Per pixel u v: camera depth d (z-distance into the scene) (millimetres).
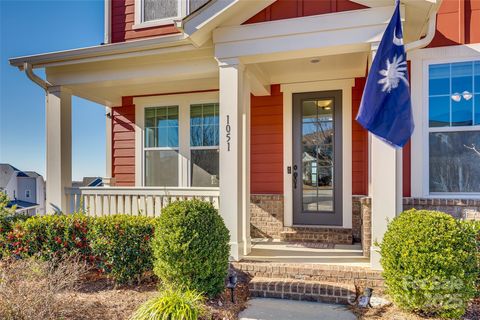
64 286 3926
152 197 5691
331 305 3908
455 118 4820
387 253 3568
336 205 6301
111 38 7547
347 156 6215
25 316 3066
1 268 3830
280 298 4121
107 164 7879
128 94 7523
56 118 6113
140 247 4340
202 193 5395
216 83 6598
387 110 3865
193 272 3795
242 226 4996
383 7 4219
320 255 4977
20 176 17766
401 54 3865
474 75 4766
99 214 5988
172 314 3113
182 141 7367
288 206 6500
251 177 6770
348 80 6219
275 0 4594
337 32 4379
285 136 6578
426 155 4891
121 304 3701
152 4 7312
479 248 3576
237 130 4785
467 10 4781
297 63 5652
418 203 4734
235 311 3707
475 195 4723
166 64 5551
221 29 4816
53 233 4602
